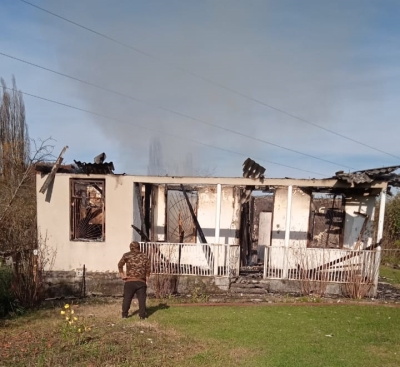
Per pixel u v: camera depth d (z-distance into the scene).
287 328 6.79
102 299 9.90
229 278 10.42
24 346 5.43
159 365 4.83
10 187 15.53
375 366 5.00
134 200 10.92
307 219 12.52
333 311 8.29
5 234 11.79
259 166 10.49
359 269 10.27
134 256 7.43
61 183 10.78
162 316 7.58
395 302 9.53
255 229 14.72
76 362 4.81
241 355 5.29
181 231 12.91
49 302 9.41
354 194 12.16
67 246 10.74
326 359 5.20
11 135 22.88
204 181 10.75
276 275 10.77
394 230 22.00
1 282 8.09
